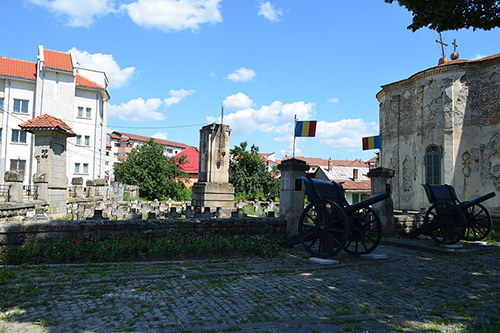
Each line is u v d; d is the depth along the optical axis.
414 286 7.18
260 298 6.00
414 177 22.83
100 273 7.14
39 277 6.75
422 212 18.58
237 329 4.64
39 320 4.81
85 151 42.72
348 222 9.12
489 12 8.02
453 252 11.32
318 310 5.52
